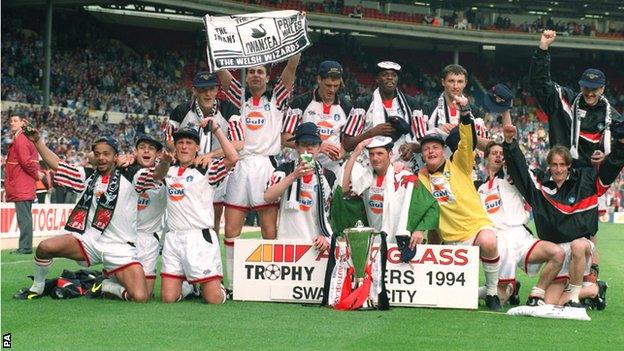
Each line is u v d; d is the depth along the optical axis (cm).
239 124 988
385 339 706
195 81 987
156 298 951
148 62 4578
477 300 903
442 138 955
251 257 934
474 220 920
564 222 902
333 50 5469
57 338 684
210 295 902
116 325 750
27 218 1452
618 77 5953
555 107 967
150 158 921
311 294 922
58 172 910
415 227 907
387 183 921
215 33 988
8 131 3103
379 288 891
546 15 5800
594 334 759
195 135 913
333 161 1016
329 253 910
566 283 918
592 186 909
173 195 910
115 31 4844
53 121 3519
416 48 5819
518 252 928
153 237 963
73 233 911
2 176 2342
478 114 1056
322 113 1032
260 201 995
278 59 997
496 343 701
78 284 950
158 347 652
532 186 910
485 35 5341
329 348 660
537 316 855
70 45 4303
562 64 6031
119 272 906
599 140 947
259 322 782
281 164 962
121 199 908
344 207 935
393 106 1042
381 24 5103
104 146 907
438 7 5553
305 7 5016
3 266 1248
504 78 5800
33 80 3819
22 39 3994
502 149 935
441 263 908
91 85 4103
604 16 5809
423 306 908
